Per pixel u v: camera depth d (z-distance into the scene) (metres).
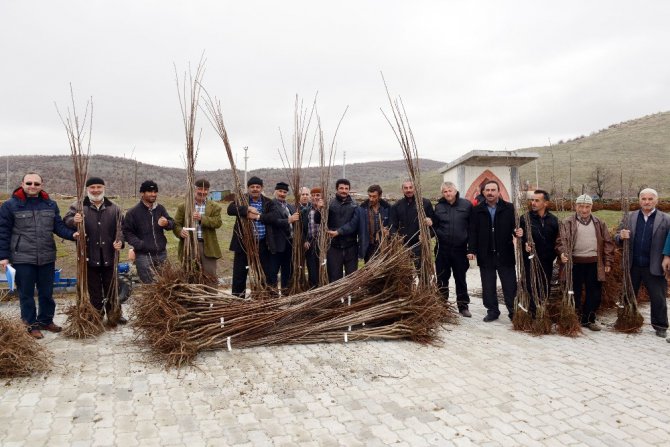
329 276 6.91
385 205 7.39
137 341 5.40
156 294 5.18
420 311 5.85
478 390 4.24
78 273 5.79
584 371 4.77
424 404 3.94
